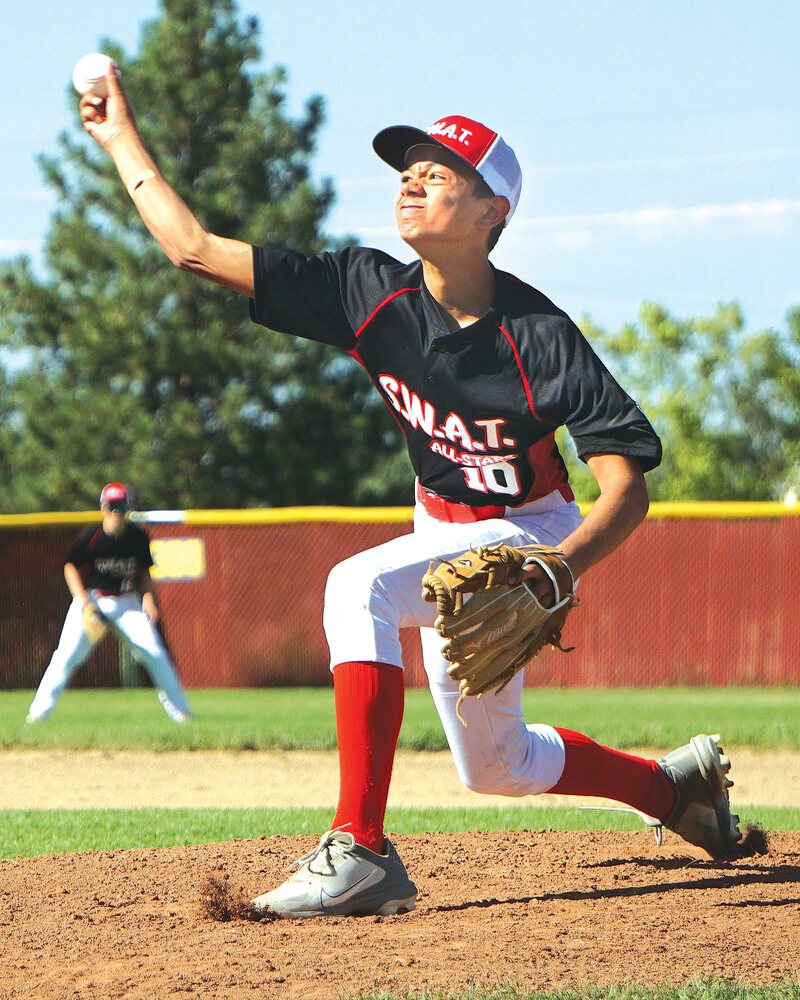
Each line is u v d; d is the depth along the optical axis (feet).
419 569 41.83
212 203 317.42
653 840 59.62
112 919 43.60
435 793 90.48
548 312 41.39
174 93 325.83
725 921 40.73
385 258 44.24
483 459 42.68
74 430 320.70
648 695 171.12
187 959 37.19
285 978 34.53
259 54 333.21
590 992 31.53
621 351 590.55
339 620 41.45
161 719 132.26
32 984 35.55
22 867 54.54
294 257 43.80
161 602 192.85
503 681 36.86
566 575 36.40
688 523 188.34
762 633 186.50
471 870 52.24
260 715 138.82
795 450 611.06
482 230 40.96
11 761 106.01
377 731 41.42
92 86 45.27
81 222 327.26
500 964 35.32
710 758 51.19
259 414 335.47
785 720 123.34
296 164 337.11
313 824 70.28
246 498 325.83
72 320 328.90
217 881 44.19
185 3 325.83
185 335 316.81
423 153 41.01
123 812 77.36
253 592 192.75
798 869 51.72
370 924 41.06
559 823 70.08
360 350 43.52
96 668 193.47
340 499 337.52
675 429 572.51
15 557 196.65
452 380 41.55
